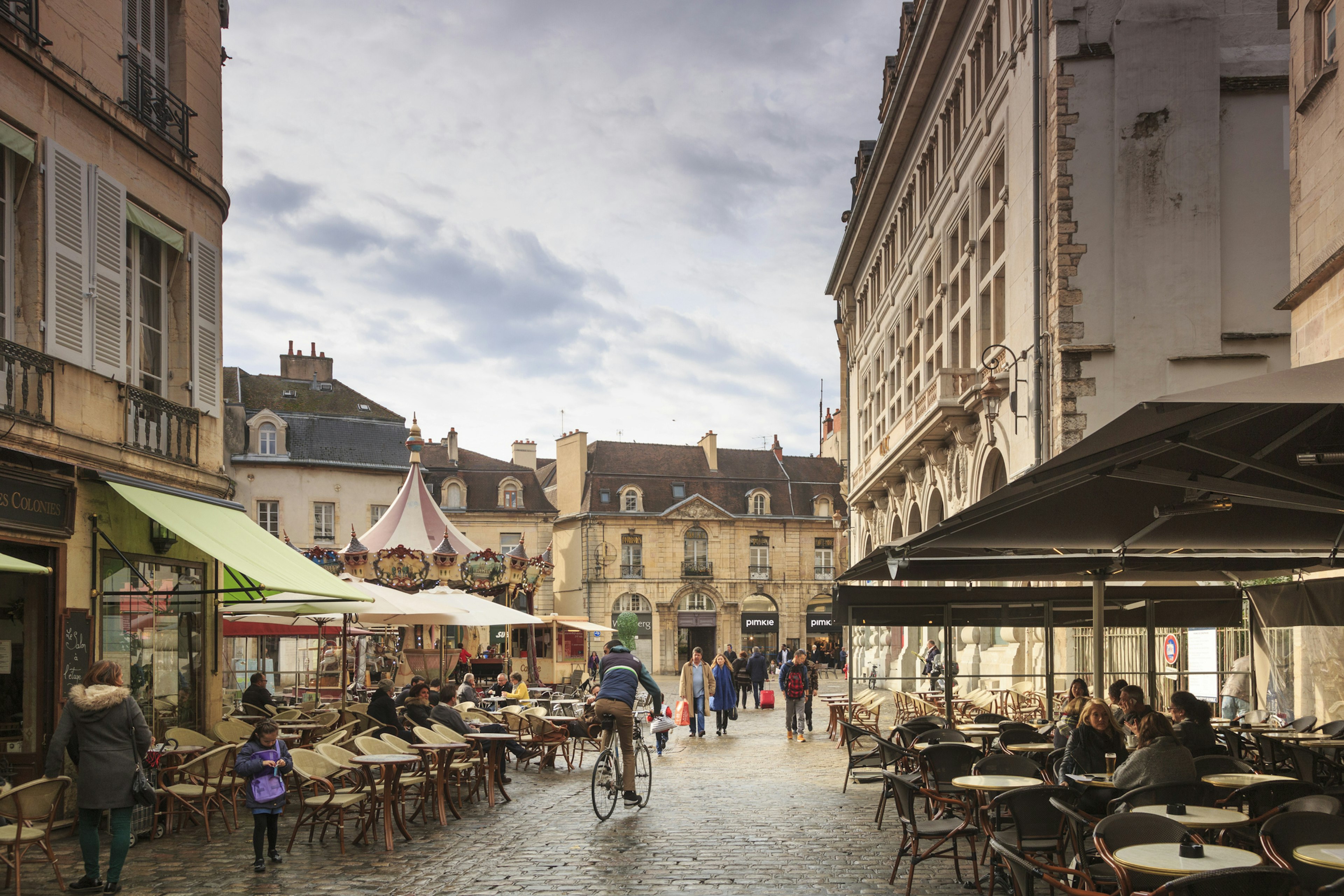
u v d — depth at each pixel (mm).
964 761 10430
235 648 38406
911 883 8469
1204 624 16250
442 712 13953
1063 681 20094
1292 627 15406
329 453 54000
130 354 13766
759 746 21266
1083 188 18125
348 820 12195
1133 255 17859
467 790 14734
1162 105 17984
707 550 70375
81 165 12508
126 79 13781
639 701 22062
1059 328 17938
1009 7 20719
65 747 8703
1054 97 18297
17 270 11719
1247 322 17672
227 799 12875
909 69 27719
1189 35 18016
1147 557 12219
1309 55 12352
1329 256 11672
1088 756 9258
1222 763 9383
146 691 13469
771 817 12195
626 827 11664
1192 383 17609
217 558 12023
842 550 72625
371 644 33844
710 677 26078
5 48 11312
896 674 35031
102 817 10938
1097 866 7430
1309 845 6035
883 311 36156
